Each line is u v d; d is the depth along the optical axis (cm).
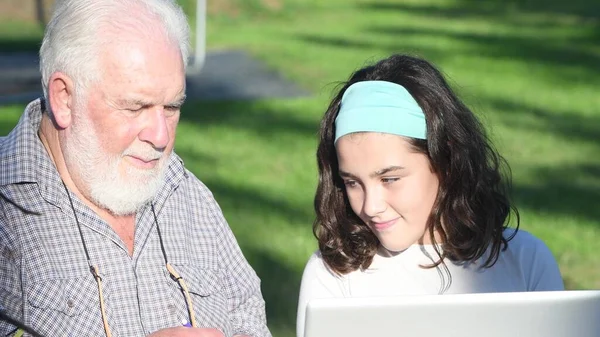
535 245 379
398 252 372
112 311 333
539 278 373
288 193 966
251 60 1809
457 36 2186
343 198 371
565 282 740
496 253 371
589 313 292
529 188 1002
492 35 2200
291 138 1216
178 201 365
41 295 324
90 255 335
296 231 844
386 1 2817
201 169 1052
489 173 372
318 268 378
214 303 360
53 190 333
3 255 326
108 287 335
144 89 317
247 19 2441
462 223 362
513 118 1359
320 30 2277
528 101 1488
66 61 319
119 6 322
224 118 1327
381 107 342
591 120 1360
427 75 357
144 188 330
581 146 1196
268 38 2112
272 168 1066
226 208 911
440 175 358
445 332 290
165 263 351
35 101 348
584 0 2723
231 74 1664
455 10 2650
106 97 317
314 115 1360
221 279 370
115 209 333
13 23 2223
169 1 336
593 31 2248
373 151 341
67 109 326
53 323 323
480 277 372
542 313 292
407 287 371
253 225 860
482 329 291
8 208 332
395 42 2089
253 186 989
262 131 1252
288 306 672
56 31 322
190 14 2414
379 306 286
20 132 337
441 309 288
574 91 1577
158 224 355
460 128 356
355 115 343
